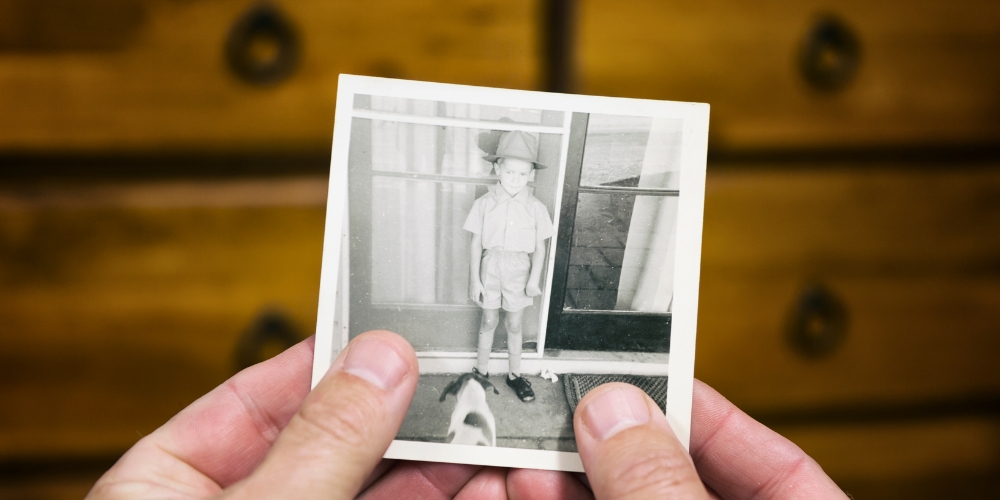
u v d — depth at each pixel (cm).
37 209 54
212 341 57
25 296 55
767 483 47
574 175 48
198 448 43
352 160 46
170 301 56
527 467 46
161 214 55
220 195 55
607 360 47
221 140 54
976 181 63
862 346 64
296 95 54
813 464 46
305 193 56
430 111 47
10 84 52
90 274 56
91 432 58
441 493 49
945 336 65
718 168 60
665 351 47
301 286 57
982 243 64
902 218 63
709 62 57
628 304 48
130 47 52
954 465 69
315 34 53
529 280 48
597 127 47
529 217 48
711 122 58
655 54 56
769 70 58
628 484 34
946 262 64
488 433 46
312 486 32
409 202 47
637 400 38
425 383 47
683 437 46
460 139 47
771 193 60
